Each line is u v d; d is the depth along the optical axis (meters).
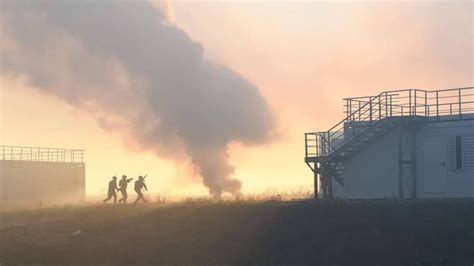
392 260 34.00
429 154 46.31
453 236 34.88
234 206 41.69
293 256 35.75
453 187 45.34
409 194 46.59
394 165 47.28
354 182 48.84
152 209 44.22
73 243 39.31
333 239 36.28
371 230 36.44
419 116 46.56
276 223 38.66
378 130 47.78
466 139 45.12
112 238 39.94
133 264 36.44
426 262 33.00
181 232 39.78
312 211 39.03
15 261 36.97
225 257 36.72
